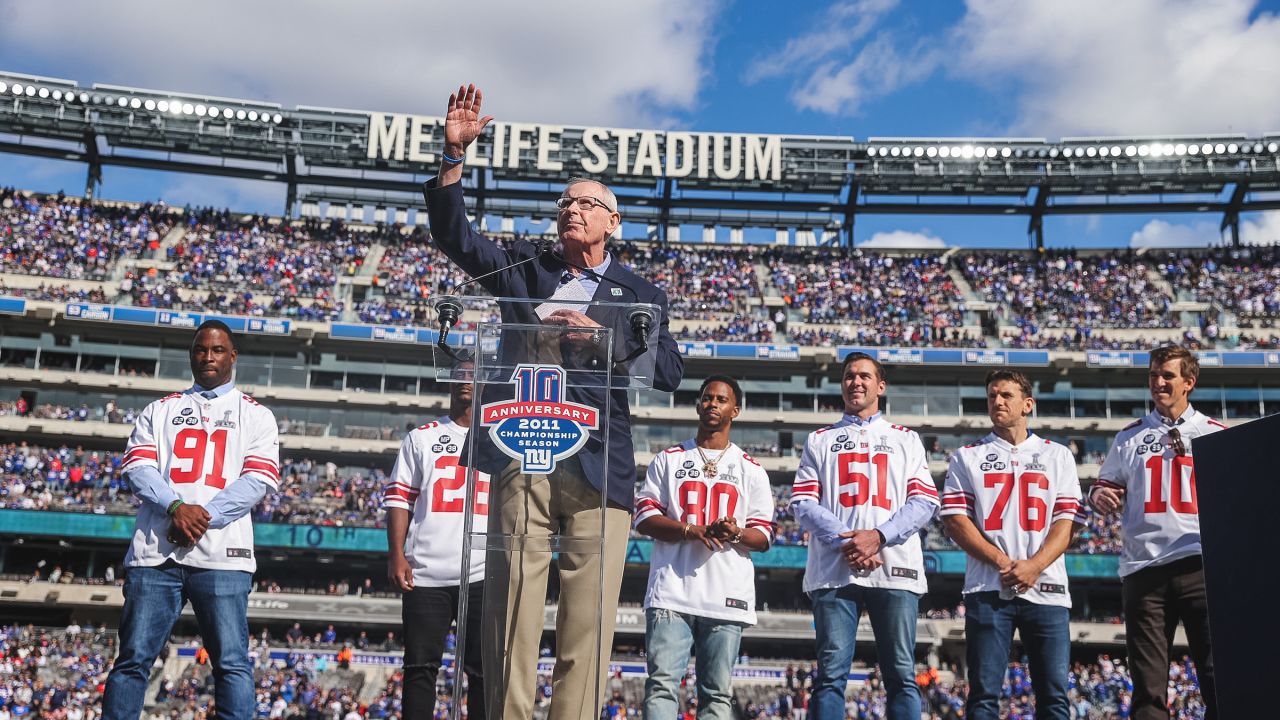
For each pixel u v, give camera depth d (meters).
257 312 45.62
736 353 46.22
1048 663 7.39
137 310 43.78
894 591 7.33
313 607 38.69
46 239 46.75
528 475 4.43
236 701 6.28
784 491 45.50
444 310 4.73
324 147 49.59
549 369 4.51
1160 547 7.21
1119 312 48.94
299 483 42.88
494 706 4.27
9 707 28.77
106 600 38.16
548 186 51.47
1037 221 53.19
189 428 6.69
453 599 7.54
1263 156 49.25
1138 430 7.61
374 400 45.28
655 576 7.64
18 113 47.47
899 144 51.31
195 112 48.69
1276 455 3.97
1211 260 51.41
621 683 35.28
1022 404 8.05
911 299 50.69
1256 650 4.06
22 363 44.03
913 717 7.20
